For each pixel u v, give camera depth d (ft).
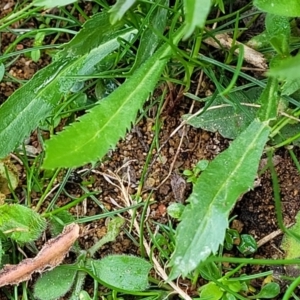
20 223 0.69
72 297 0.68
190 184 0.73
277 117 0.67
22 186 0.76
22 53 0.79
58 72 0.71
